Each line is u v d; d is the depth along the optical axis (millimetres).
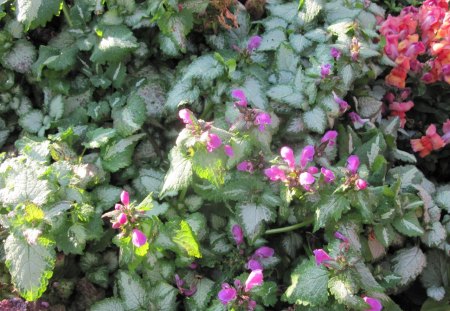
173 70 517
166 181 396
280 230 441
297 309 406
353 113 515
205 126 389
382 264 464
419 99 613
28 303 409
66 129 477
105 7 511
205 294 431
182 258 427
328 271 392
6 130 508
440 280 479
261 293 393
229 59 465
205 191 438
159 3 485
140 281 421
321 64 486
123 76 494
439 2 636
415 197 450
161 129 501
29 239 370
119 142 463
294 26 538
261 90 473
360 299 374
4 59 506
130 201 453
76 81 514
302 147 477
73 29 505
